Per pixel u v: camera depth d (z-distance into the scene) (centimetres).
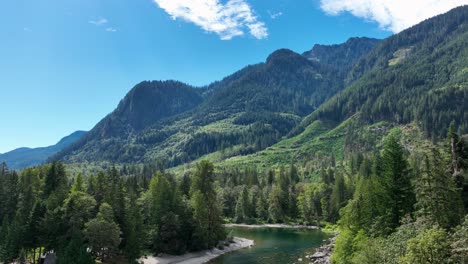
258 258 10956
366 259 5991
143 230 10350
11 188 13150
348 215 9888
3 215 12106
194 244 11994
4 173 15312
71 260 7531
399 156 8444
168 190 12738
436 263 4212
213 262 10694
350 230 9150
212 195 13925
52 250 9700
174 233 11569
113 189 11062
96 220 9194
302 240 14625
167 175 19938
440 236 4372
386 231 7738
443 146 7781
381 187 8575
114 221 10069
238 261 10644
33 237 9319
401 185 8250
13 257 9038
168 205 12288
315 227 19688
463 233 4375
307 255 11212
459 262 4106
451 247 4272
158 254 11262
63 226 9262
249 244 13612
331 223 19762
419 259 4338
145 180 17988
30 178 14788
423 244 4384
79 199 9688
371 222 8700
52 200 10338
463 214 6353
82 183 13025
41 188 13675
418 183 7019
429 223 6100
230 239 13862
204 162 14438
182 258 11275
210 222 12925
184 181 16750
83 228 9475
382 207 8425
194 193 13275
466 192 7112
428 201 6612
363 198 9662
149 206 12962
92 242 9006
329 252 10981
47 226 9169
